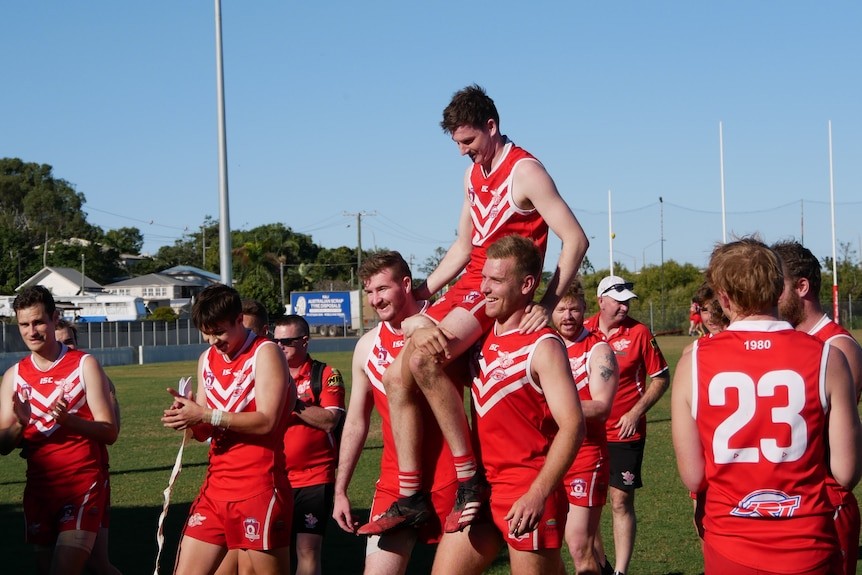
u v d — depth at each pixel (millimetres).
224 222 21562
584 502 6059
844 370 3602
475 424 4297
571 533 6086
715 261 3760
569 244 4336
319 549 6227
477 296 4215
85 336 46062
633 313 57938
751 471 3568
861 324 54500
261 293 63844
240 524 5176
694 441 3732
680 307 59656
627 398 7426
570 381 4039
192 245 116188
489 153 4520
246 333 5414
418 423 4410
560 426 3967
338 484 4992
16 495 10633
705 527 3740
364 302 68625
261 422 5133
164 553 7812
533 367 4070
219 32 21516
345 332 65250
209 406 5402
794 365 3559
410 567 7504
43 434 5602
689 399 3725
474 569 4379
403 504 4438
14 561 7598
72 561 5500
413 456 4422
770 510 3545
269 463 5238
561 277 4309
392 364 4406
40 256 91375
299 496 6195
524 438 4176
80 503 5574
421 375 4156
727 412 3602
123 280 91500
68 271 83062
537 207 4434
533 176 4414
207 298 5242
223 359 5383
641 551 7719
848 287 60969
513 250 4062
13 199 101875
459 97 4516
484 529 4359
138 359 41844
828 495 3633
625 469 7133
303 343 6520
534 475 4172
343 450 4992
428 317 4492
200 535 5254
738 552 3588
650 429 15859
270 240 86500
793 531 3529
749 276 3641
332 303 65500
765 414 3551
